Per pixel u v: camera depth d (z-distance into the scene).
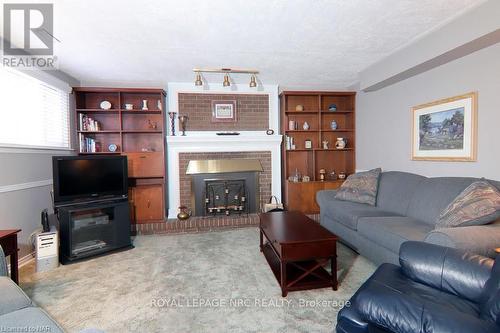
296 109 4.62
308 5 2.10
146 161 4.12
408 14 2.28
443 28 2.52
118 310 1.90
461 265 1.32
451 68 2.76
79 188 3.06
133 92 4.19
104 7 2.06
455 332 0.98
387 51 3.12
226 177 4.32
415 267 1.46
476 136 2.53
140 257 2.94
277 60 3.32
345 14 2.25
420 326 1.07
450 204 2.18
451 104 2.77
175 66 3.47
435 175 3.03
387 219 2.65
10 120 2.71
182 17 2.24
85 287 2.25
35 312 1.24
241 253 3.00
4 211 2.55
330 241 2.12
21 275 2.49
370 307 1.25
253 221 4.12
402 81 3.47
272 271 2.44
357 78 4.20
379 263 2.47
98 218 3.10
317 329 1.67
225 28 2.45
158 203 4.07
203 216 4.23
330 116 4.91
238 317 1.81
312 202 4.43
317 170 4.89
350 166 4.81
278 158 4.53
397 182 3.19
